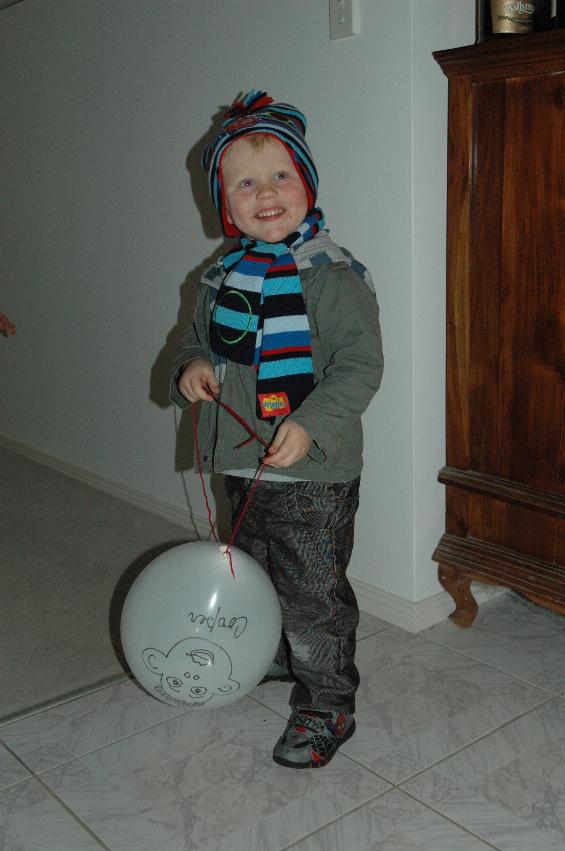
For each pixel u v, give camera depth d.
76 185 2.79
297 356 1.39
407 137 1.72
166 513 2.71
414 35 1.67
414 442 1.88
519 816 1.39
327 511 1.47
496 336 1.76
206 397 1.48
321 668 1.53
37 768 1.55
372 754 1.56
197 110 2.24
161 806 1.44
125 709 1.72
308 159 1.43
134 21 2.37
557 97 1.55
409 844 1.34
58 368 3.11
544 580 1.78
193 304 2.41
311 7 1.85
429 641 1.94
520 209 1.66
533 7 1.63
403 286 1.81
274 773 1.51
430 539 1.97
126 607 1.48
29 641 2.00
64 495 2.96
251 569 1.46
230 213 1.46
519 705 1.69
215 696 1.45
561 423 1.70
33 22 2.79
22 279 3.20
